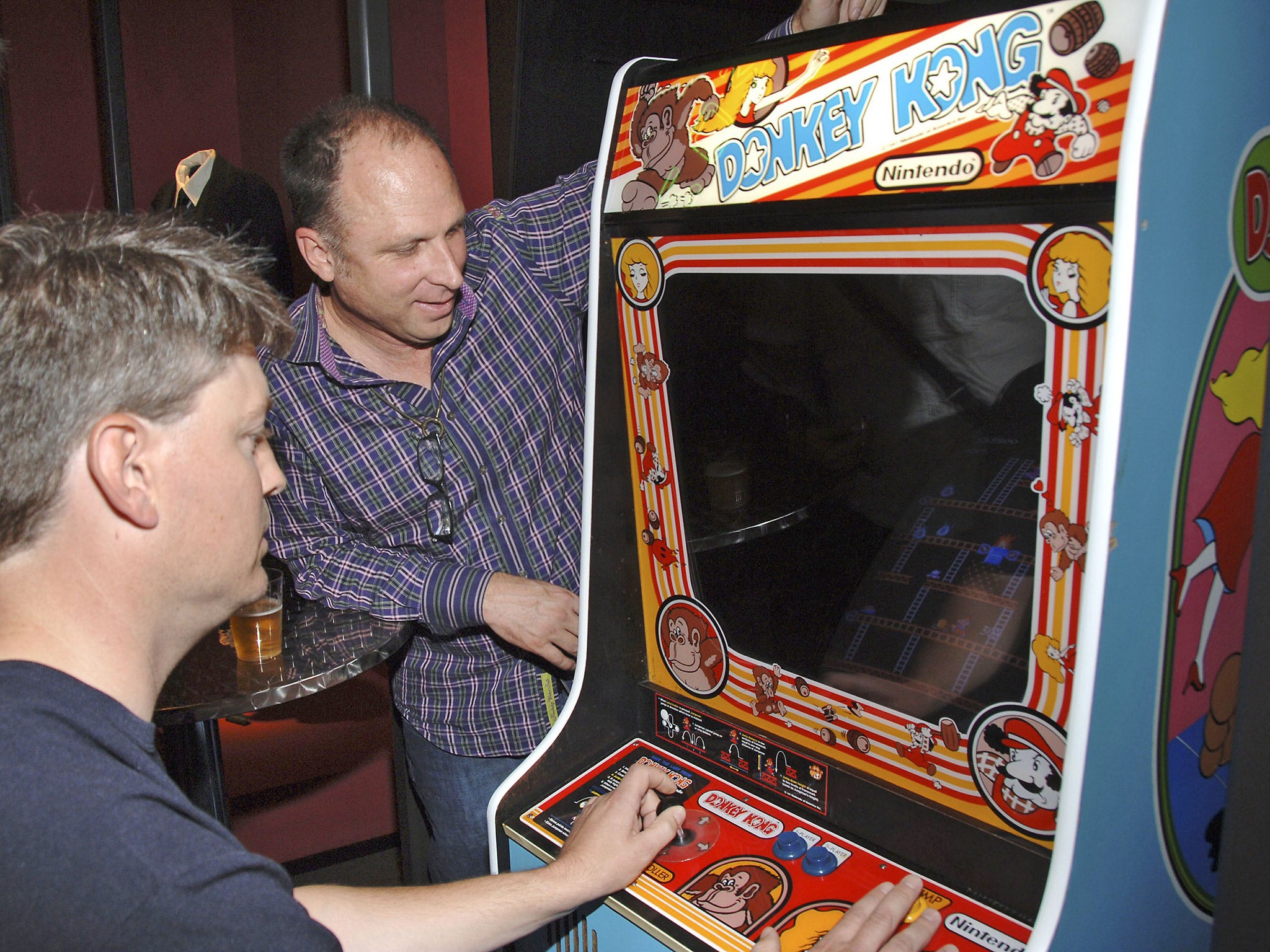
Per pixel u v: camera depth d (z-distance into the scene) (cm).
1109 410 77
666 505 126
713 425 118
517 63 183
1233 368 88
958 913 99
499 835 123
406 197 139
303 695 138
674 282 116
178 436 79
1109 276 80
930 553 100
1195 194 79
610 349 125
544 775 126
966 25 85
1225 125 81
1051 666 92
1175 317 80
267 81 399
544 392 172
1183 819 97
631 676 133
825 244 100
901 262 94
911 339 96
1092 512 78
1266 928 93
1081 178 79
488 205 179
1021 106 82
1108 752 85
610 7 185
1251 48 81
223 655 148
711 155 108
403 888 107
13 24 369
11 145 255
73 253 78
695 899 105
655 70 114
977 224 87
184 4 421
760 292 108
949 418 95
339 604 167
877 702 108
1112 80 77
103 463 75
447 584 159
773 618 117
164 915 70
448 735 181
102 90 231
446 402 163
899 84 90
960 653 99
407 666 182
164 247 82
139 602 81
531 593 157
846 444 105
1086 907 87
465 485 167
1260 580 85
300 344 160
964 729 100
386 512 168
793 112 100
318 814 270
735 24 202
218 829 81
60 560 78
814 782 114
